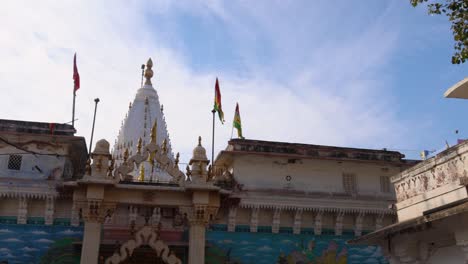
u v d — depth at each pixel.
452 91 14.30
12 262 26.73
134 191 20.69
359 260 31.47
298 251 30.78
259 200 30.84
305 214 31.98
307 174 33.47
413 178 18.72
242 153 32.34
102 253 26.55
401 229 15.55
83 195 20.08
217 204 21.14
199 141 21.98
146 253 24.44
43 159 29.41
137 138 37.47
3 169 28.67
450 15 12.43
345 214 32.28
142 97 40.31
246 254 29.91
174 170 21.27
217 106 32.81
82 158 32.88
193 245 20.44
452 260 15.75
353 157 34.25
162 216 28.86
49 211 27.95
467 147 15.49
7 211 27.70
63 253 27.42
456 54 12.42
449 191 16.44
